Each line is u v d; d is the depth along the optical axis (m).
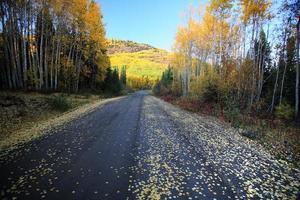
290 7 14.23
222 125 13.52
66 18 24.44
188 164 6.74
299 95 16.53
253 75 17.80
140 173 5.96
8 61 21.70
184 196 4.84
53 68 25.97
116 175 5.79
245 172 6.30
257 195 5.02
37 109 14.41
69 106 18.05
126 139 9.34
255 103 17.72
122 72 97.31
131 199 4.64
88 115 15.39
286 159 7.62
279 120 13.85
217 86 19.95
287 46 17.70
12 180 5.37
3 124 10.38
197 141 9.38
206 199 4.75
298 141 9.95
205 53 27.77
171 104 28.73
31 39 24.06
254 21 17.64
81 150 7.72
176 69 39.69
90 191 4.91
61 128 10.98
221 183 5.54
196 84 24.88
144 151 7.84
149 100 35.97
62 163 6.50
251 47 18.27
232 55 19.52
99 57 35.06
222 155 7.70
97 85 41.97
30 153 7.27
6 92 17.28
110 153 7.52
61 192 4.84
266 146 9.14
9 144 8.13
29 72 22.30
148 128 11.71
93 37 29.83
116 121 13.44
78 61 32.28
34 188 5.00
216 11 19.94
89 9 28.69
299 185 5.62
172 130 11.41
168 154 7.60
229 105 17.09
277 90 18.59
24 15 21.58
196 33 28.06
